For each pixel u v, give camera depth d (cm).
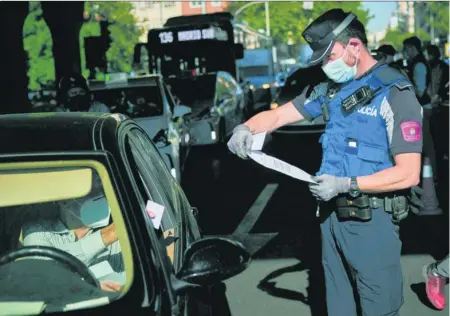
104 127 308
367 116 381
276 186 1187
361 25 383
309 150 1539
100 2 7219
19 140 294
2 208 337
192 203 1073
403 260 694
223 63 2427
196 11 11462
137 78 1173
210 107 1653
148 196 324
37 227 333
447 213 870
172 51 2430
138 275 272
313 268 683
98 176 306
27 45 5934
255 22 9319
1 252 336
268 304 590
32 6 5797
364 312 396
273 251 757
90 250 324
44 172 285
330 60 382
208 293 321
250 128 413
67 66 2464
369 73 384
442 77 1041
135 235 278
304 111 412
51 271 292
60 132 300
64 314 266
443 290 557
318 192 378
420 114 376
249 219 930
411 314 554
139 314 265
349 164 383
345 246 393
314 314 564
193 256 287
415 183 375
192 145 1659
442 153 1288
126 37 7662
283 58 5478
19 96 1647
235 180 1279
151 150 403
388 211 385
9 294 284
